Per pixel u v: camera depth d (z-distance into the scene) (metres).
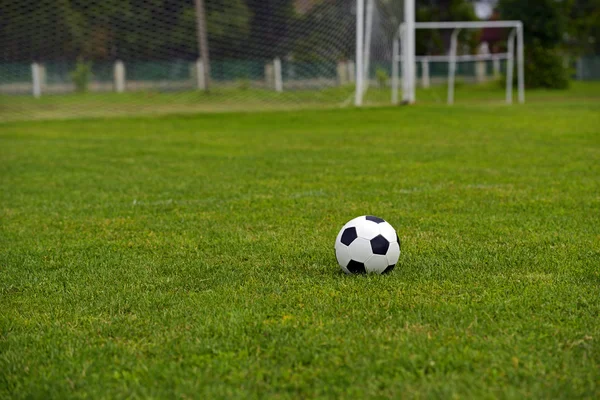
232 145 12.62
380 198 7.24
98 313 3.70
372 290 3.93
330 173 9.14
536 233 5.48
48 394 2.73
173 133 14.95
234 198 7.42
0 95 27.50
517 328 3.26
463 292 3.88
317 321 3.40
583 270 4.34
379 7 24.64
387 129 15.08
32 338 3.32
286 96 23.25
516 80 36.59
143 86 28.59
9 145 12.94
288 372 2.82
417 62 38.69
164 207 6.97
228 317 3.50
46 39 25.00
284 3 23.31
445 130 14.68
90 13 24.47
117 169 9.80
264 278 4.27
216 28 24.27
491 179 8.45
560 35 36.84
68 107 22.56
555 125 15.29
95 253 5.10
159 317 3.57
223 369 2.87
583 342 3.09
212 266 4.60
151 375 2.85
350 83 23.23
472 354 2.95
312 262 4.64
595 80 44.84
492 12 45.03
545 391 2.62
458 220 6.04
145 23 24.98
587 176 8.55
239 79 24.80
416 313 3.50
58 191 8.06
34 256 5.05
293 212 6.55
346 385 2.72
